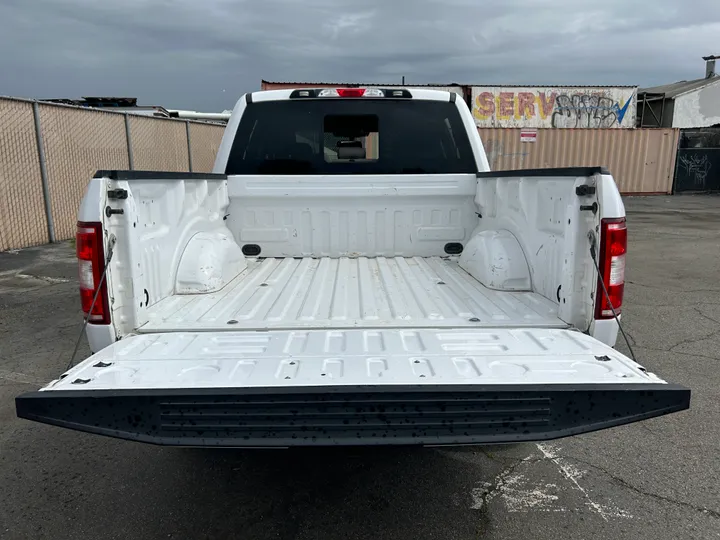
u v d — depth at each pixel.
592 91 24.69
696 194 21.70
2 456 3.09
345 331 2.39
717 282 7.34
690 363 4.40
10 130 9.18
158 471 2.95
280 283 3.24
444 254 3.99
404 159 3.91
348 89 3.84
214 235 3.35
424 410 1.79
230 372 1.95
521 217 3.09
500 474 2.91
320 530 2.47
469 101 24.17
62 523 2.52
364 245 3.95
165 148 14.00
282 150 3.88
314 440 1.80
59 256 8.89
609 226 2.21
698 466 2.95
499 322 2.46
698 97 30.34
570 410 1.79
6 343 4.95
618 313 2.30
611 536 2.41
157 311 2.62
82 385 1.84
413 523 2.52
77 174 10.70
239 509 2.62
